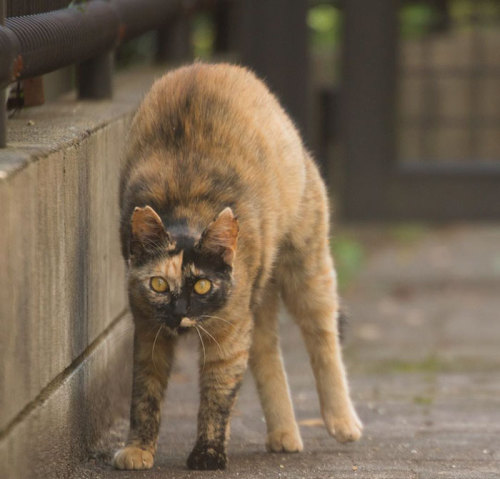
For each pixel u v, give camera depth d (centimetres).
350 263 2333
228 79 1077
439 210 2575
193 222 937
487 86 3103
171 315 917
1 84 834
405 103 3114
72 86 1571
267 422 1105
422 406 1361
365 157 2556
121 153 1110
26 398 809
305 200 1112
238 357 985
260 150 1024
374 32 2495
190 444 1094
